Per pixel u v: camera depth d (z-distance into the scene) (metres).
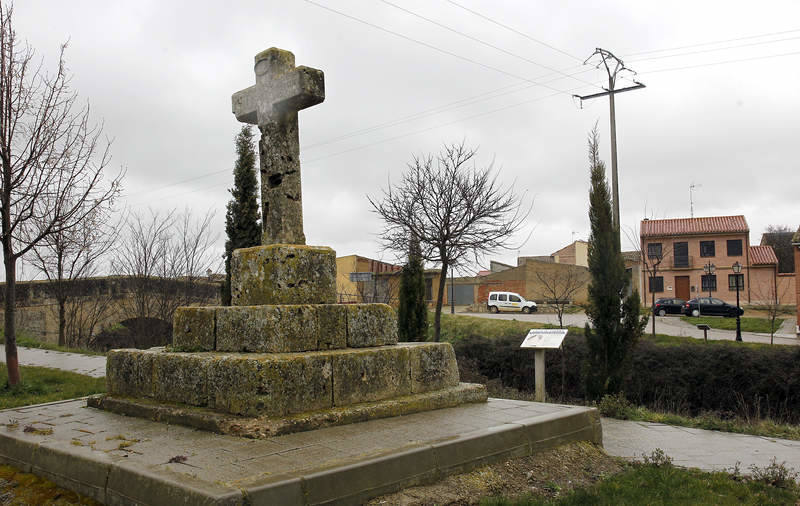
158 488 3.94
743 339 28.53
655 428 9.09
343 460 4.43
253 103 7.12
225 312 6.26
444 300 51.78
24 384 11.31
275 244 6.59
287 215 6.79
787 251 65.38
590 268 13.20
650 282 48.16
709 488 5.61
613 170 24.23
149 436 5.18
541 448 5.93
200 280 23.14
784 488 5.79
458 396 6.87
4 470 5.05
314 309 6.15
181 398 5.89
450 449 5.02
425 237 17.95
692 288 47.09
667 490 5.41
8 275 11.09
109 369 6.76
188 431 5.34
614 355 12.77
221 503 3.58
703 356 15.50
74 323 22.56
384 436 5.20
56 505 4.44
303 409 5.51
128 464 4.31
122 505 4.18
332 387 5.77
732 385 14.85
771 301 42.06
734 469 6.46
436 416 6.14
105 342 23.80
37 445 4.98
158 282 22.03
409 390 6.55
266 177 6.93
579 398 15.66
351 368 5.96
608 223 13.16
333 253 6.84
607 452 7.04
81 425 5.71
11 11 10.43
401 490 4.59
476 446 5.26
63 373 12.99
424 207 18.09
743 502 5.34
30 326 23.80
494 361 17.95
